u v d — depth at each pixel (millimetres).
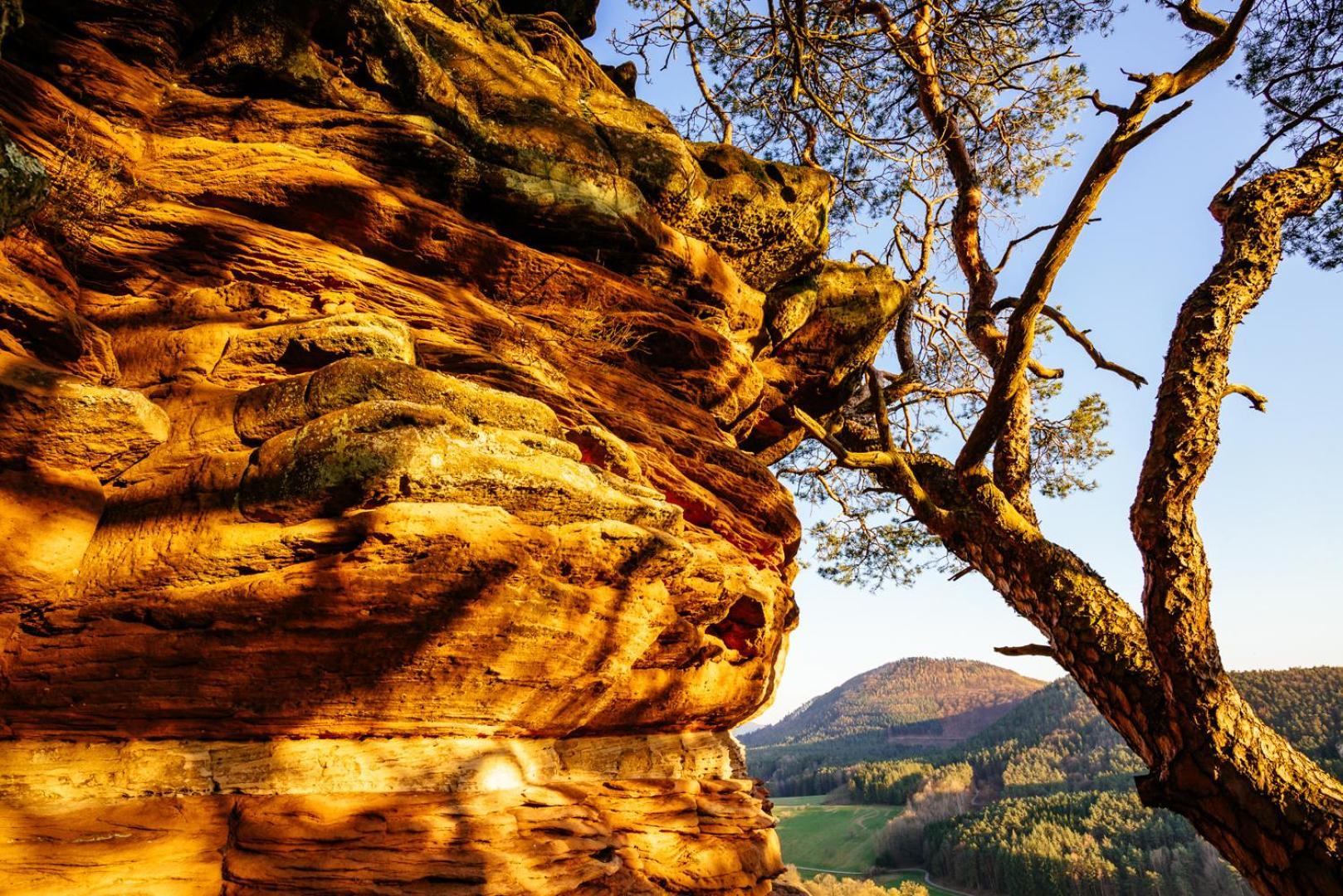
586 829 5375
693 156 9742
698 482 8156
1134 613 8859
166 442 4664
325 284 6121
